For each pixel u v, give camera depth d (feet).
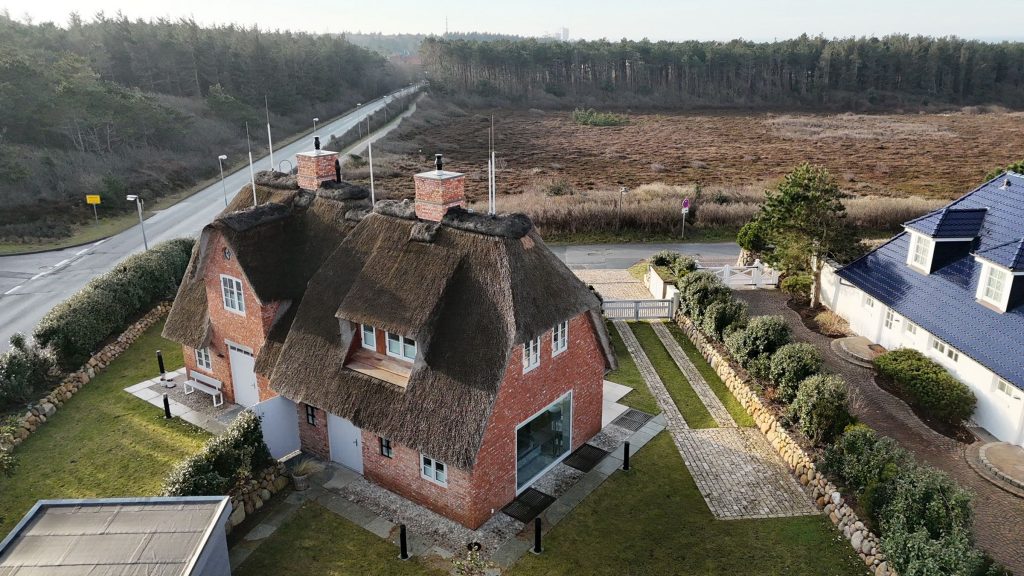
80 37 308.40
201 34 355.15
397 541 53.11
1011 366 63.72
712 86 507.71
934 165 241.76
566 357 61.00
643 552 51.75
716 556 51.21
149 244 147.74
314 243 69.26
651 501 58.08
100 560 37.99
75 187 181.57
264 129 306.14
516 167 246.88
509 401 54.29
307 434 65.00
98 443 67.26
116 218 171.22
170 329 76.59
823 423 60.90
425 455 51.42
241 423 58.39
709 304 89.86
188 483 50.93
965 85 490.90
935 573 41.86
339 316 57.41
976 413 69.10
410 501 58.13
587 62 515.50
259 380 68.90
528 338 52.70
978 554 42.96
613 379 81.61
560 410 62.80
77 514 42.04
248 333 69.31
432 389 53.01
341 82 428.97
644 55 519.19
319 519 55.88
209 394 77.20
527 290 54.90
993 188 84.69
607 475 61.93
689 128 363.35
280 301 66.74
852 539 51.78
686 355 88.89
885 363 77.20
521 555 51.47
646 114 437.17
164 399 71.72
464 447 49.93
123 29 324.19
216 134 272.31
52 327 78.54
